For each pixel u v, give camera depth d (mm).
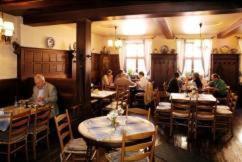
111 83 8695
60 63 7320
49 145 4121
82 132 2699
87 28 5102
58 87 5328
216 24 6965
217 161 3590
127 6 4402
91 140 2553
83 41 5086
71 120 4621
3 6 4637
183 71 9641
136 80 9102
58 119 2984
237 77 8711
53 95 4836
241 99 8469
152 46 9875
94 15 4816
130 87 7605
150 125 3000
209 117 4617
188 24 7008
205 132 5070
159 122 5500
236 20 6340
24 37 5785
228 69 8805
